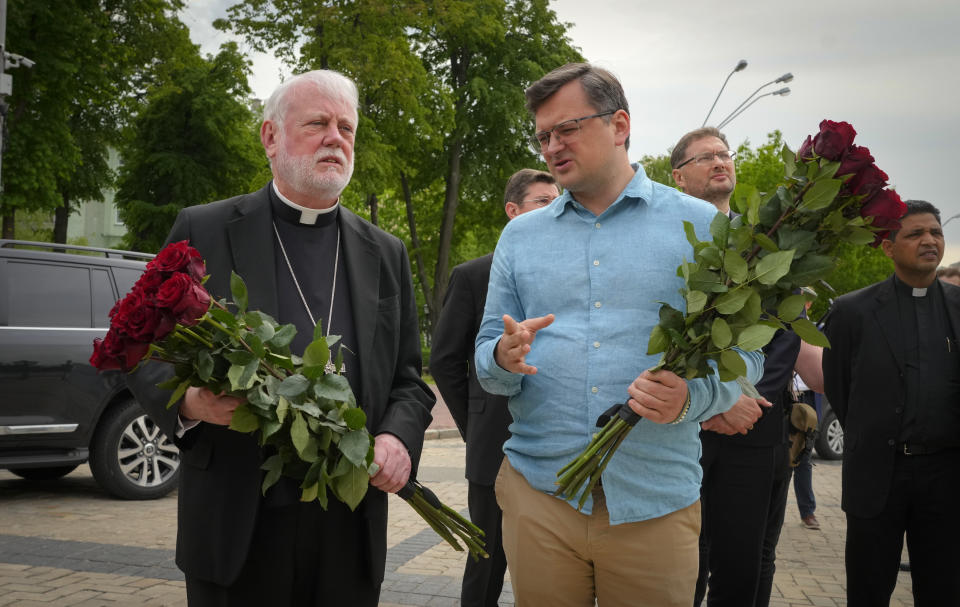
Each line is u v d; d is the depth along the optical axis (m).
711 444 3.20
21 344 6.38
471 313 3.61
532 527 2.24
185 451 2.24
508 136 26.33
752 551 3.19
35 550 5.28
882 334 3.45
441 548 5.61
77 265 6.89
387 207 35.41
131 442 7.04
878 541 3.38
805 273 1.90
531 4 26.98
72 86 19.28
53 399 6.48
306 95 2.39
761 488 3.19
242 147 27.19
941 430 3.29
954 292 3.50
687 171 3.71
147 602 4.27
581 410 2.20
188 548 2.21
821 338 1.88
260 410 1.94
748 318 1.89
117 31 21.52
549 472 2.23
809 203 1.87
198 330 1.91
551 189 3.91
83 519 6.21
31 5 17.81
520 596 2.28
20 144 18.38
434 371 3.64
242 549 2.15
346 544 2.35
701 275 1.92
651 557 2.15
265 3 21.97
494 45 25.30
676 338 1.90
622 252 2.23
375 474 2.21
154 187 27.12
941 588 3.32
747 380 1.94
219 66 27.05
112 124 25.91
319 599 2.34
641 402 1.95
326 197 2.46
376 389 2.47
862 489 3.40
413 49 25.05
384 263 2.62
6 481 7.93
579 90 2.20
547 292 2.30
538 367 2.28
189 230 2.39
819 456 10.78
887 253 3.53
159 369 2.19
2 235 22.67
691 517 2.22
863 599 3.42
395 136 23.38
